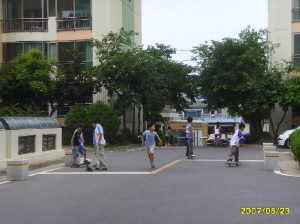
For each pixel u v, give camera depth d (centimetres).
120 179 1110
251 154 1978
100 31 2947
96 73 2634
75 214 720
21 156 1466
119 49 2755
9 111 2319
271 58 3039
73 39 2986
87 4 2981
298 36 3002
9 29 3025
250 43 2830
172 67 3247
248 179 1087
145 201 810
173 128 4425
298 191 902
